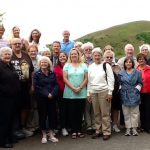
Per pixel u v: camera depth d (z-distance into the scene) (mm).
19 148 3955
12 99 4012
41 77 4230
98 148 3900
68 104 4422
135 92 4414
